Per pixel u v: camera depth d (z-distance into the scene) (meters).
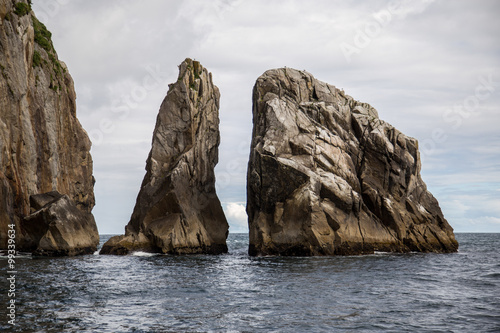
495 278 38.16
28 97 62.50
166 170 65.38
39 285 32.19
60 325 22.16
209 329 22.16
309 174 58.59
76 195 80.75
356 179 63.53
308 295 30.17
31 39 64.25
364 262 49.56
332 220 57.81
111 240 60.72
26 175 58.91
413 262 50.09
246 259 53.97
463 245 98.25
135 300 28.23
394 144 66.94
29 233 53.22
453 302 27.95
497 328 22.27
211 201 66.75
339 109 68.44
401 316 24.55
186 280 36.53
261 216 60.22
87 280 35.25
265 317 24.33
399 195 65.62
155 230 60.66
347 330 22.06
